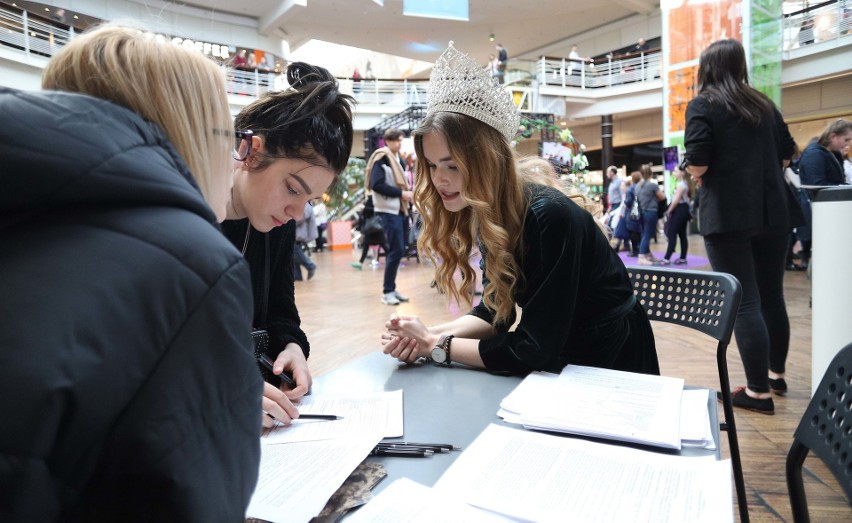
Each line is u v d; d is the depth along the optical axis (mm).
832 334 1859
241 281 449
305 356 1300
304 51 26750
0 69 9023
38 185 375
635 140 17281
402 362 1237
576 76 15758
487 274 1249
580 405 894
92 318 365
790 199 2326
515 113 1233
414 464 738
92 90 492
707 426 818
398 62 26656
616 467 699
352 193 13484
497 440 786
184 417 400
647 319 1418
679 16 11062
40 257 376
